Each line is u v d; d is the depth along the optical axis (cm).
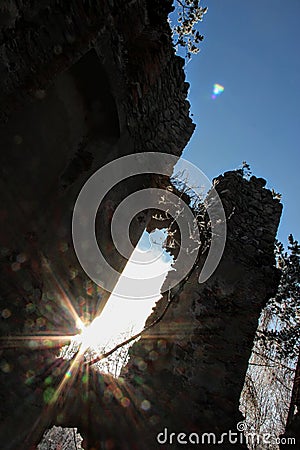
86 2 418
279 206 708
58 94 450
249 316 580
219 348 546
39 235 440
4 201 388
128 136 577
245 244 645
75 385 495
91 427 477
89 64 465
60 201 477
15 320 391
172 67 727
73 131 493
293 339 740
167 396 499
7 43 314
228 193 680
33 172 430
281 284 767
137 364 528
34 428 425
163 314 543
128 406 488
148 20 604
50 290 458
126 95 541
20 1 321
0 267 377
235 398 514
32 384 413
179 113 790
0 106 321
